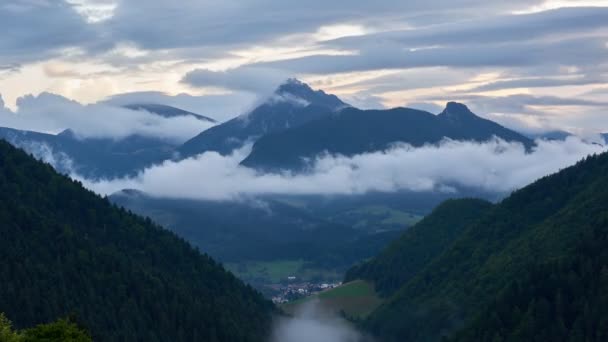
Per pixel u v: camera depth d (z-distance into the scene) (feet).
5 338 373.20
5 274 599.57
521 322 620.08
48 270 632.38
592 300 606.14
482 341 638.53
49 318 578.25
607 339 574.15
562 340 596.70
